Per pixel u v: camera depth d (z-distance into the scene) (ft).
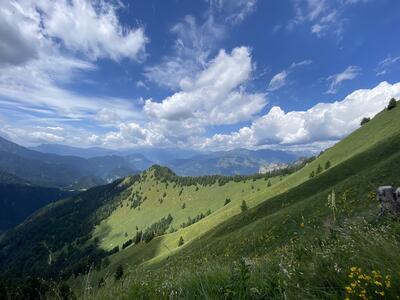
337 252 13.05
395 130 284.00
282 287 11.48
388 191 23.82
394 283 9.27
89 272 18.10
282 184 394.32
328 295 10.09
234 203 463.42
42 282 15.94
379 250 11.39
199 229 395.55
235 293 11.89
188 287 14.38
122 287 16.55
